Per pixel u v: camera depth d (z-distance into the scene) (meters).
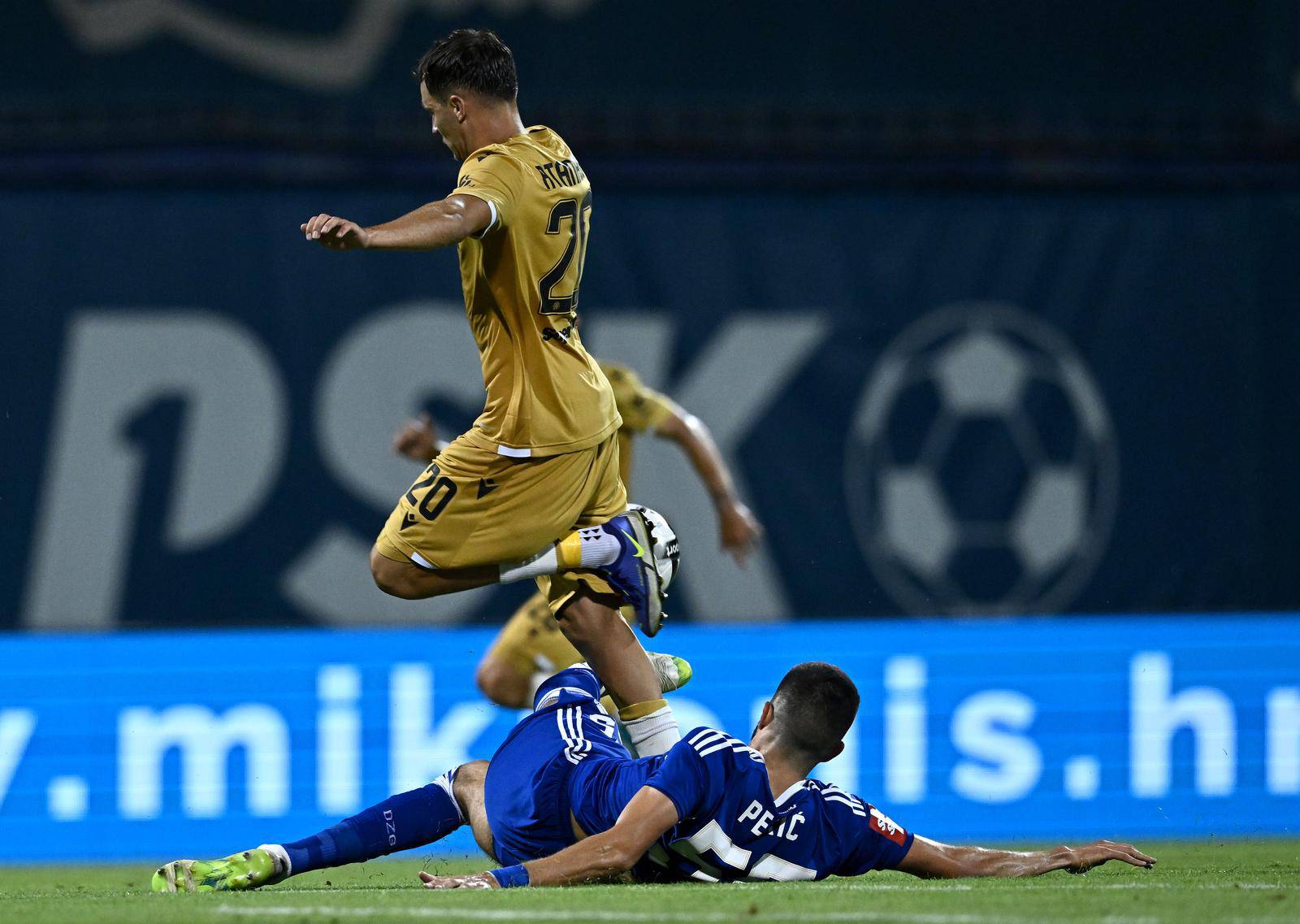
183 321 28.25
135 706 25.12
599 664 15.34
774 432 28.91
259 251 28.42
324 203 28.59
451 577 15.24
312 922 10.22
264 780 25.20
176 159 28.41
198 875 13.47
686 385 28.81
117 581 27.88
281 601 28.11
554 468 14.88
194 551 28.03
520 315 14.55
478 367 28.61
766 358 28.97
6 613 27.62
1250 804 26.88
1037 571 29.23
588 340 28.67
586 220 15.02
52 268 28.09
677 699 25.77
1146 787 26.69
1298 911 10.49
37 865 24.48
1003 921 9.95
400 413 28.42
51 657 25.06
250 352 28.31
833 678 12.88
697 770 12.50
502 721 25.72
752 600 28.59
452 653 25.77
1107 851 13.55
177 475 28.08
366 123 28.91
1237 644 27.09
